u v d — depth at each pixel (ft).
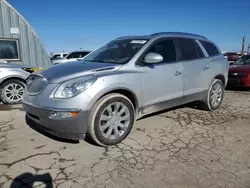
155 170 8.61
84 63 11.98
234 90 26.55
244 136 11.98
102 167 8.77
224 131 12.64
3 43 27.45
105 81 9.89
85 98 9.32
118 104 10.52
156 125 13.39
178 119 14.56
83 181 7.89
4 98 18.24
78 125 9.42
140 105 11.54
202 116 15.31
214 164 9.08
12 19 27.71
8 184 7.63
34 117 10.38
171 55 13.32
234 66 27.02
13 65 18.92
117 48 13.34
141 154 9.84
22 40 28.81
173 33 14.35
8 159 9.24
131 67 11.23
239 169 8.75
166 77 12.57
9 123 13.46
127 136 11.53
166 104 12.98
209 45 16.67
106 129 10.37
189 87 14.17
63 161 9.16
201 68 14.83
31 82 10.85
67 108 9.13
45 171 8.44
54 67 11.50
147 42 12.50
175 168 8.76
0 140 11.03
